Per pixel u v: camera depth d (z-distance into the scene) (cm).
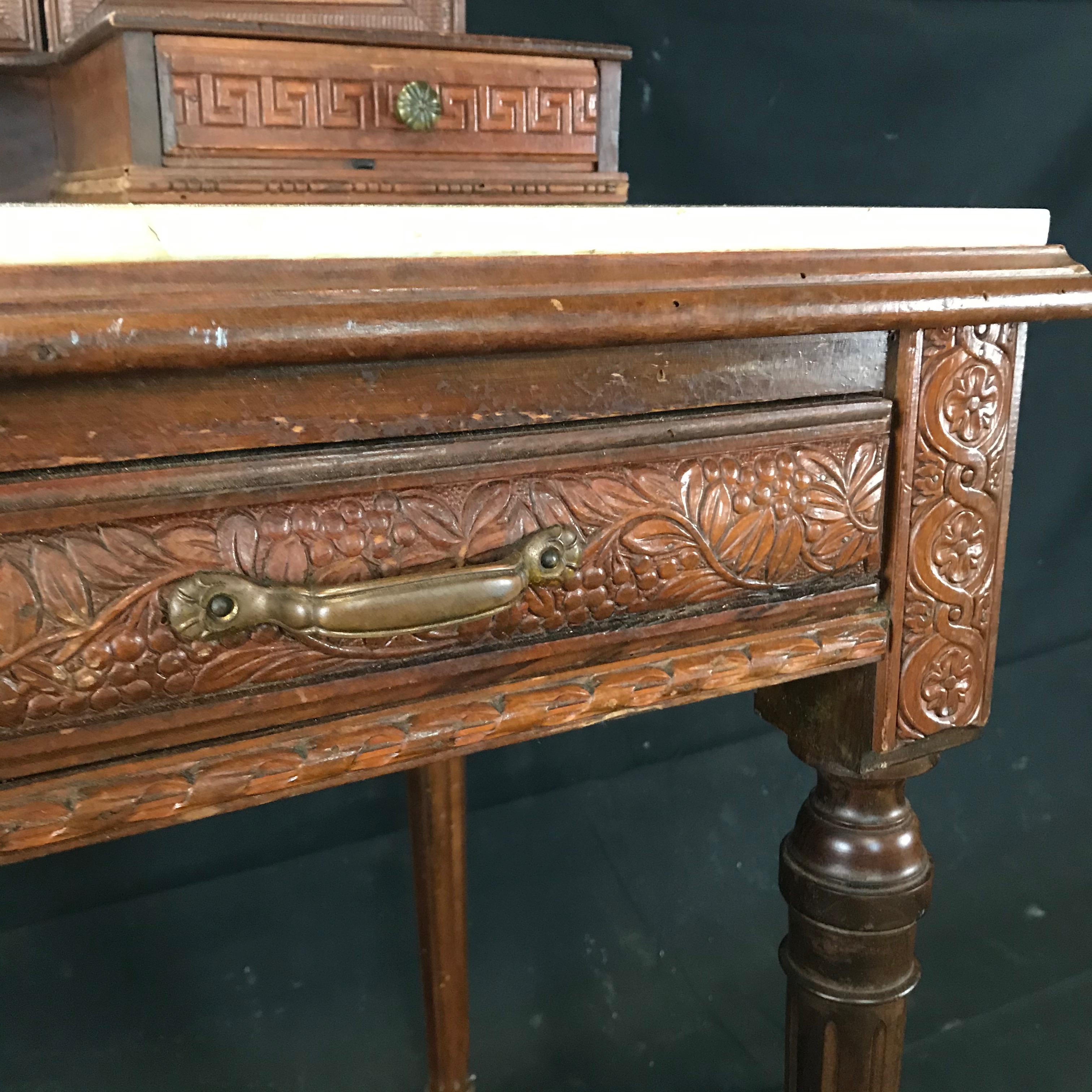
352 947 112
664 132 127
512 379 43
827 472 51
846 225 48
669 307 41
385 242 39
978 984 105
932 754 60
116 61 90
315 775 42
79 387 36
